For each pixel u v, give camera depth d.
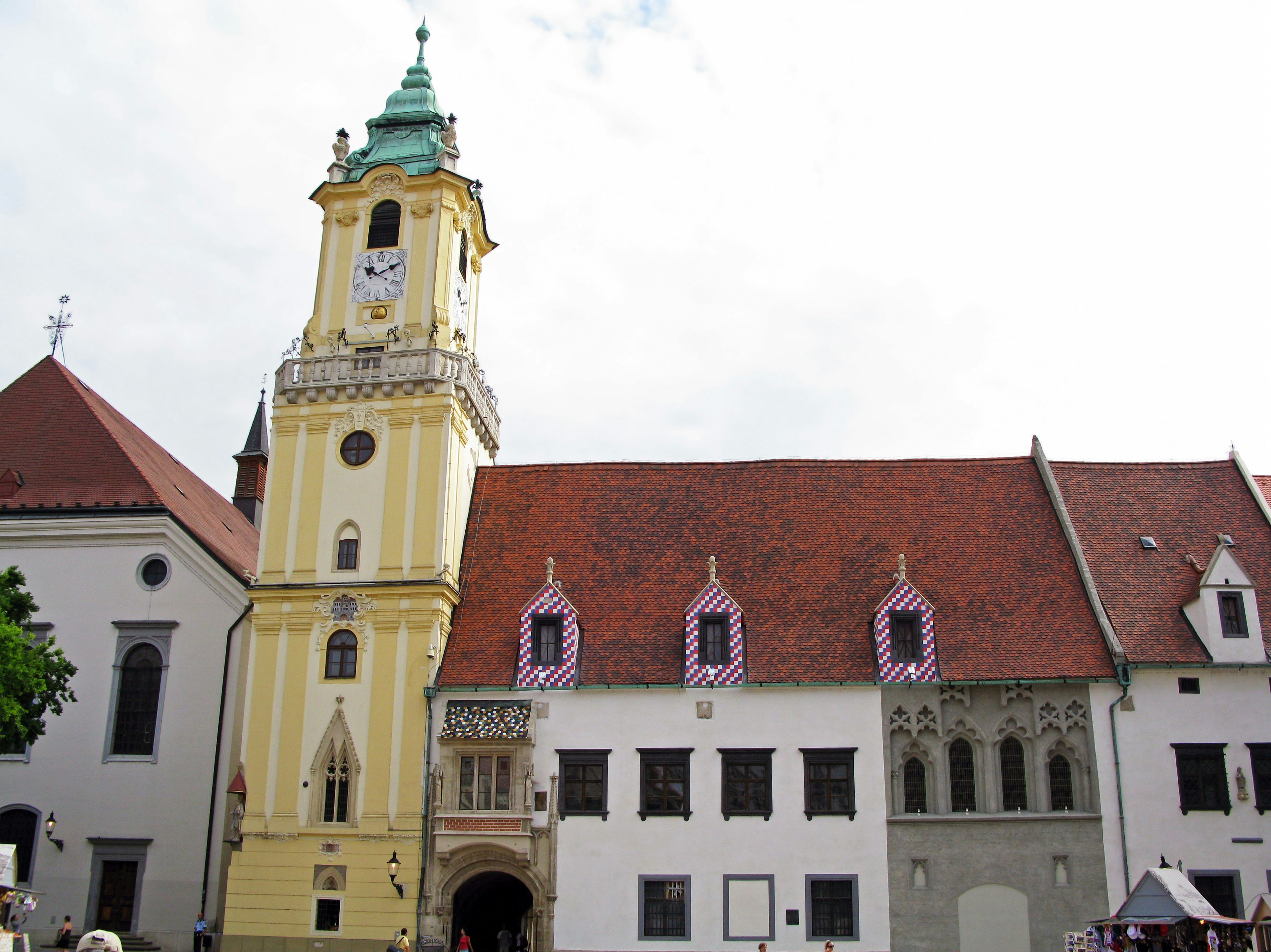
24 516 52.78
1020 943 42.59
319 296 52.59
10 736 40.47
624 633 47.75
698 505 52.62
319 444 49.91
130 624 51.59
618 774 44.81
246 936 44.41
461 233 54.41
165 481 57.53
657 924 43.38
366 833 44.75
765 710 45.28
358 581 47.72
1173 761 44.31
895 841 43.62
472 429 53.28
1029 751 44.72
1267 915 37.56
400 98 56.66
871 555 50.22
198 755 49.97
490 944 49.78
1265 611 47.44
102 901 48.81
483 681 46.38
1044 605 47.88
